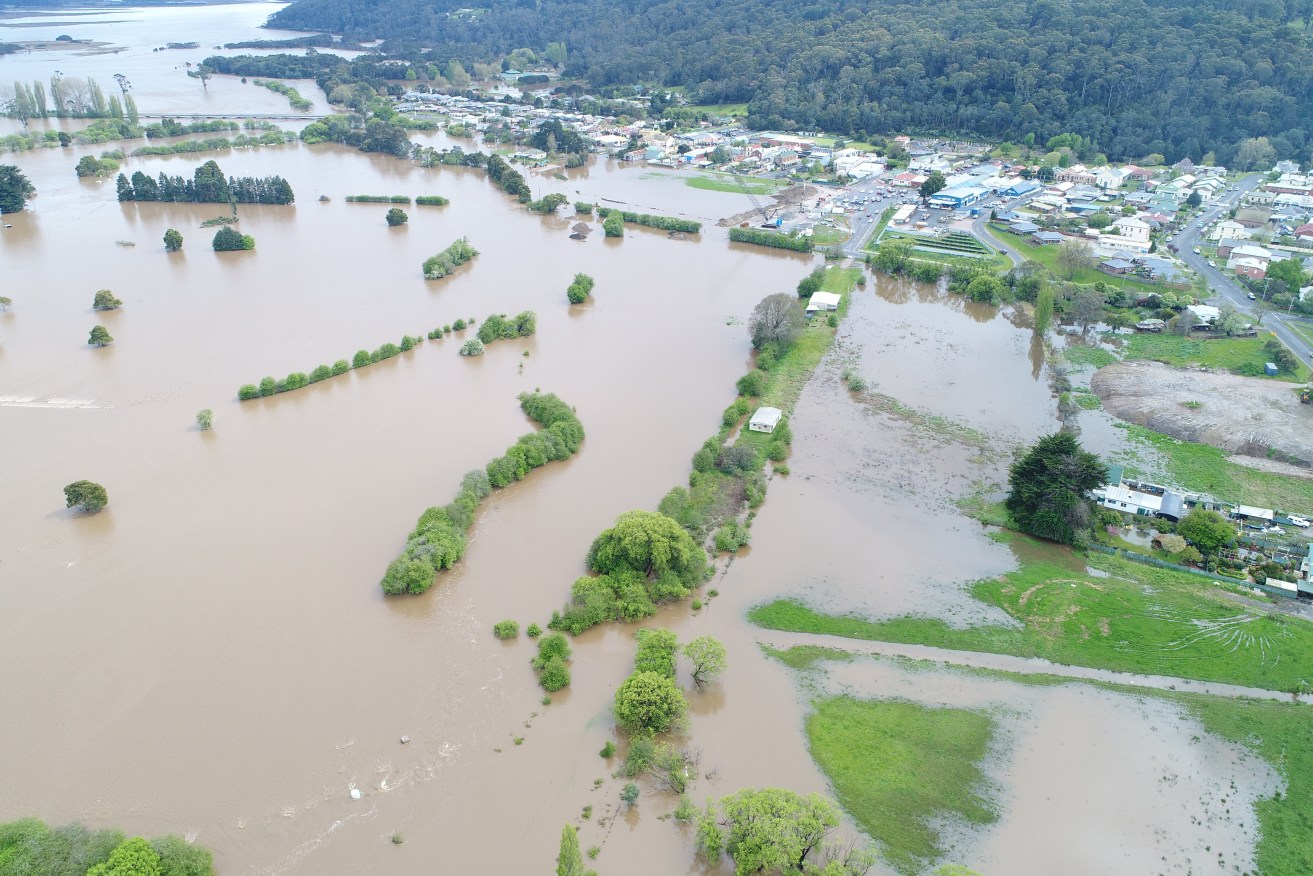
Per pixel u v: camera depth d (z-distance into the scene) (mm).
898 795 69938
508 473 111375
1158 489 110375
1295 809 69188
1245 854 65500
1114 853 65500
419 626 87375
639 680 74812
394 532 101625
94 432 122375
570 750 73750
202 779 70188
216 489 109750
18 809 67438
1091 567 98750
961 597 93875
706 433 127375
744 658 84562
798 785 70625
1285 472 116125
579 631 86500
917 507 110250
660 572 92688
